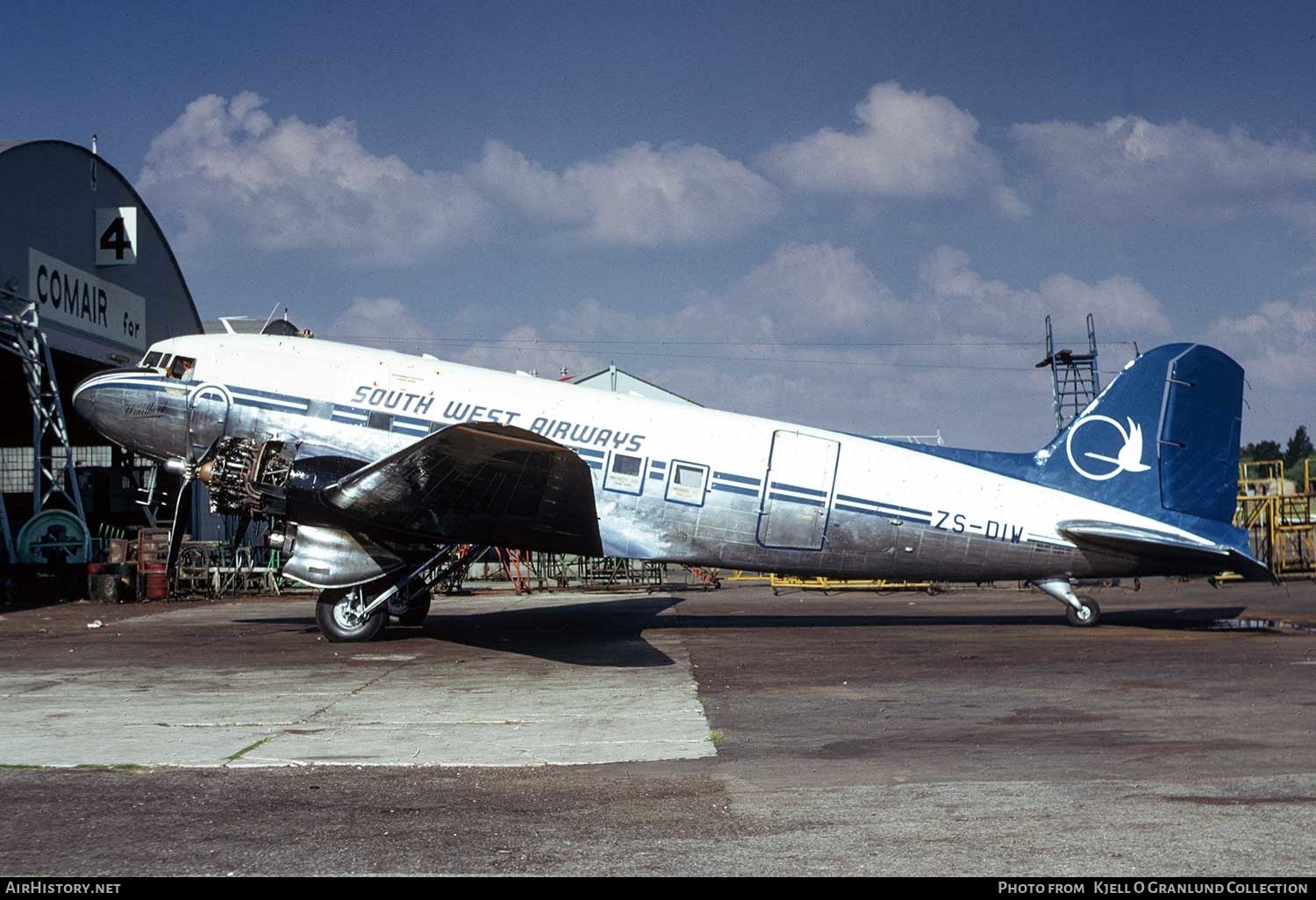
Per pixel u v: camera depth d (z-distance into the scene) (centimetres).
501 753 802
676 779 713
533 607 2311
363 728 906
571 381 4131
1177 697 1029
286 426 1662
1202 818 594
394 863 532
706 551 1697
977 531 1719
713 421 1720
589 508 1462
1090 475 1750
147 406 1698
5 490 4044
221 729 903
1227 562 1722
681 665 1316
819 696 1064
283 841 571
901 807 630
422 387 1684
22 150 2756
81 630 1842
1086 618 1777
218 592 2717
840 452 1711
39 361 2766
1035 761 752
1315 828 571
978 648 1464
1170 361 1752
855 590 2914
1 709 1009
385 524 1529
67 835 583
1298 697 1020
